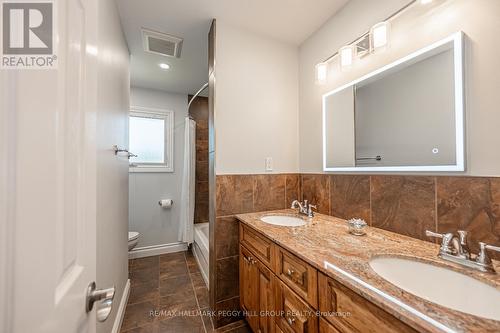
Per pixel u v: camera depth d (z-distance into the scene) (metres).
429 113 1.04
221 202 1.65
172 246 3.08
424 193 1.05
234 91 1.72
